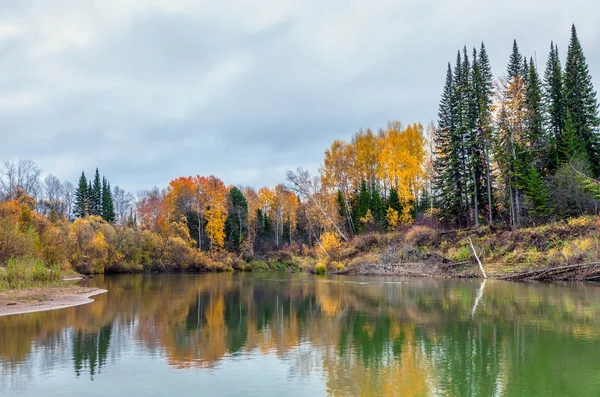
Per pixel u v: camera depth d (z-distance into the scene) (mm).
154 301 24312
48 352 12500
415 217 61969
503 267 38031
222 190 86000
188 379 10055
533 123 47625
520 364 11148
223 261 69188
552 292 25672
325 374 10422
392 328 15852
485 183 49875
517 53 52219
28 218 44500
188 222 77000
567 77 50625
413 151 66875
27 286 28219
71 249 50188
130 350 12750
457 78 49250
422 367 10922
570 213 41469
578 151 45500
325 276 48625
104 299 25172
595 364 11117
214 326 16484
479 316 18047
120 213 119062
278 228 85938
